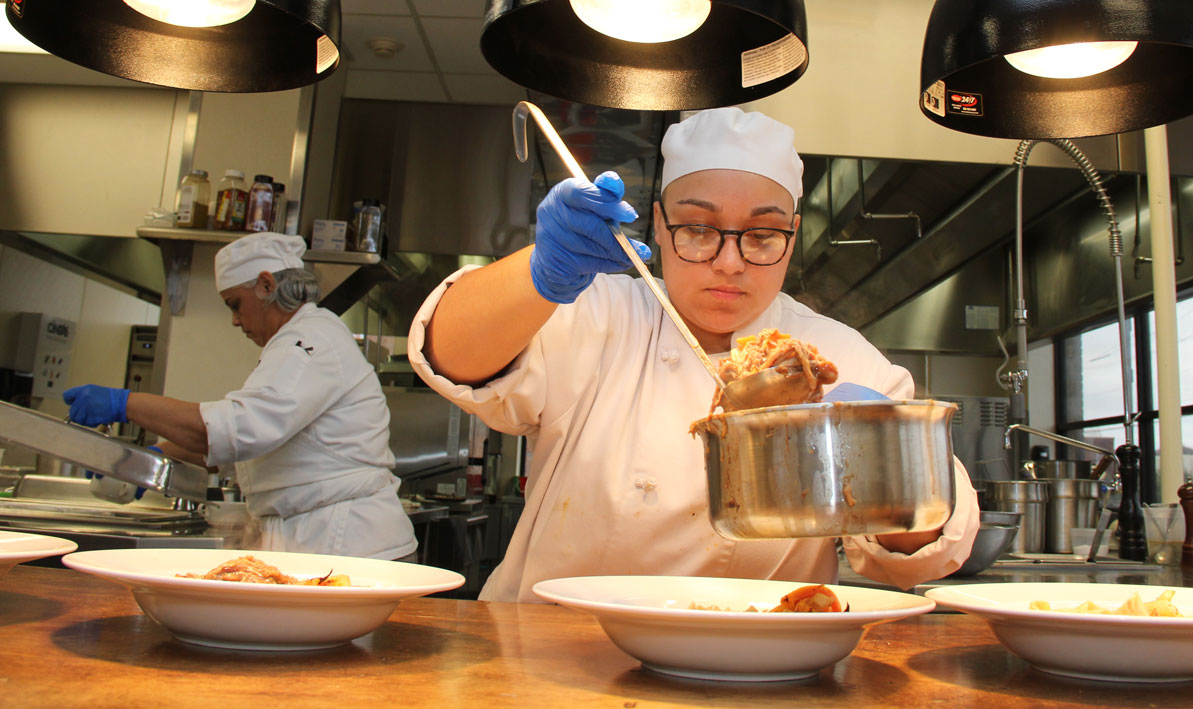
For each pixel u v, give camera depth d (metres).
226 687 0.64
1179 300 3.92
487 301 1.16
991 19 1.22
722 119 1.34
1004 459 3.96
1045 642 0.76
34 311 4.80
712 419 0.74
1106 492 2.76
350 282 3.84
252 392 2.15
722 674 0.74
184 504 2.35
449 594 3.85
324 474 2.29
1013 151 3.13
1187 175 3.51
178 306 3.56
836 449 0.68
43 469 3.15
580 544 1.38
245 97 3.75
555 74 1.27
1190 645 0.71
